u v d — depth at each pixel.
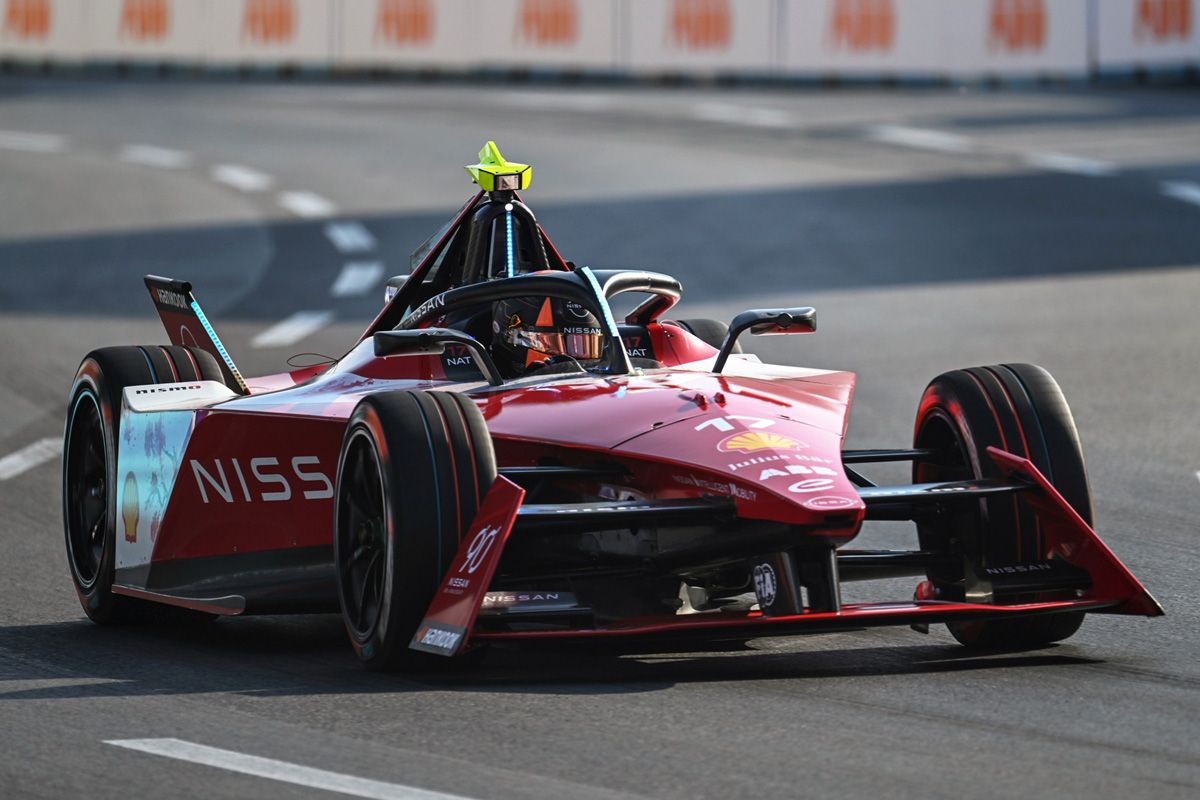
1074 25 110.38
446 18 125.50
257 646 22.97
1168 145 88.38
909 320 51.06
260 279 62.38
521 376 23.31
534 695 18.62
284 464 22.73
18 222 76.25
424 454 19.34
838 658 20.88
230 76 129.62
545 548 21.69
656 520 19.36
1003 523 20.75
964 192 76.50
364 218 75.69
